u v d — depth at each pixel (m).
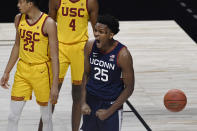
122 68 9.66
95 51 9.79
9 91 15.77
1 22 23.83
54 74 10.77
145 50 20.47
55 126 13.48
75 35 12.39
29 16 10.62
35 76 10.87
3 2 26.45
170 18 25.53
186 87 16.53
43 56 10.83
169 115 14.32
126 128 13.38
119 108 9.94
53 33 10.59
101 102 9.94
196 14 26.22
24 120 13.76
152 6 27.09
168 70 18.12
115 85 9.84
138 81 17.00
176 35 22.80
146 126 13.54
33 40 10.66
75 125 12.88
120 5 26.86
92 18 12.57
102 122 9.99
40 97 11.04
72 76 12.64
